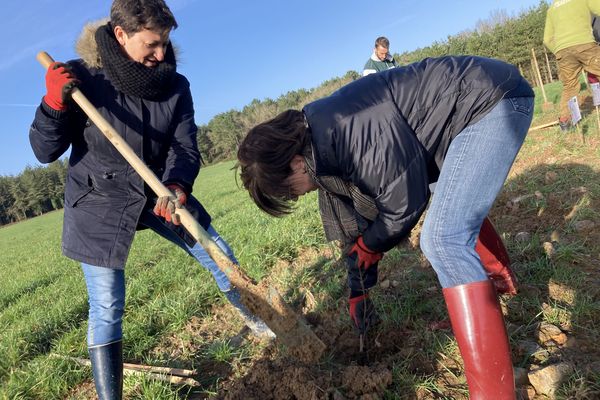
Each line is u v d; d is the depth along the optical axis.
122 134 2.65
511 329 2.62
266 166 1.91
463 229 1.88
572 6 6.23
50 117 2.44
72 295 6.27
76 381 3.48
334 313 3.43
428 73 1.97
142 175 2.46
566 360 2.27
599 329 2.46
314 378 2.52
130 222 2.69
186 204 2.99
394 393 2.36
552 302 2.81
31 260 13.66
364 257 2.40
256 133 1.94
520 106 1.99
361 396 2.38
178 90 2.85
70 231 2.65
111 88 2.61
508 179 5.47
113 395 2.52
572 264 3.16
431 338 2.72
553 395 2.10
